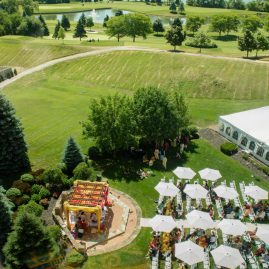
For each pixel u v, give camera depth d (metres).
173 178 45.81
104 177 45.47
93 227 36.38
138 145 50.81
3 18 151.12
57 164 44.56
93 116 46.78
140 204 40.62
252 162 50.44
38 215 36.34
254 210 40.06
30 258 30.53
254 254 33.56
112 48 111.06
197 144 55.91
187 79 86.81
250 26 165.50
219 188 40.03
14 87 86.19
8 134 44.09
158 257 32.75
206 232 36.53
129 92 83.00
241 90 81.00
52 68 98.56
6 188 43.06
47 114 67.50
